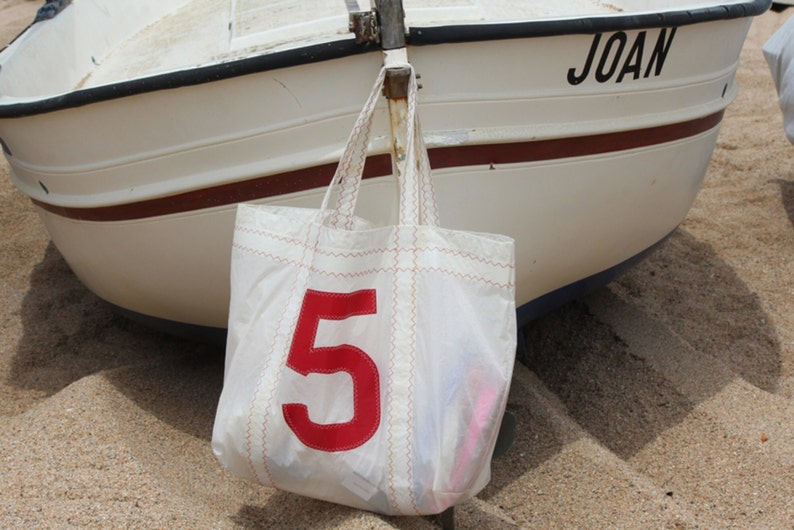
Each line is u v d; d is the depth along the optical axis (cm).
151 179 209
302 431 173
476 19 234
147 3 350
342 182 189
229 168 201
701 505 216
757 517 210
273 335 174
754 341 296
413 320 170
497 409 167
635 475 215
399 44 182
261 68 187
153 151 204
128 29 338
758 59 581
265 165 199
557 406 250
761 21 648
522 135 202
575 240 230
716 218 383
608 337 290
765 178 416
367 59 188
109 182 214
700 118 237
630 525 200
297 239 176
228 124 196
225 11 288
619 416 254
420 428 168
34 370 289
